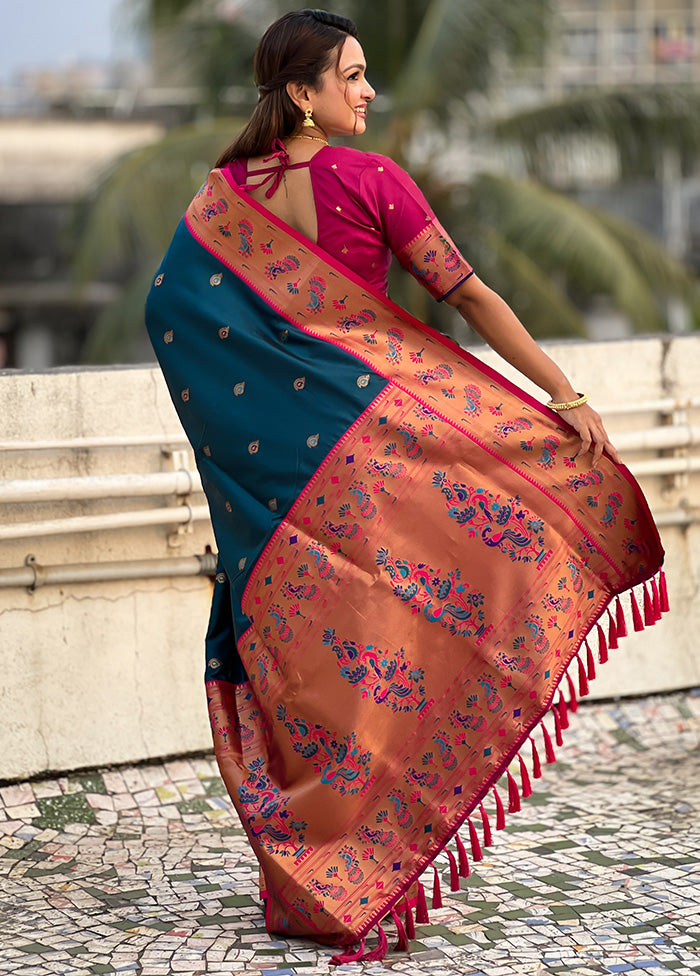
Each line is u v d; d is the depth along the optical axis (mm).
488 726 3080
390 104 13547
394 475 3062
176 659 4203
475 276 3086
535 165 14180
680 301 14188
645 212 21047
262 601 3090
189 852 3701
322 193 3039
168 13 13531
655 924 3160
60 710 4027
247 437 3102
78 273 12711
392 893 3020
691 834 3742
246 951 3033
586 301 19547
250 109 14008
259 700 3104
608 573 3211
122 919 3230
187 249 3158
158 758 4168
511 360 3135
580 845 3689
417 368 3115
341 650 3031
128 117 21766
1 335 21500
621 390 4723
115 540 4078
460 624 3080
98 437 4047
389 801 3047
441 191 13570
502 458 3119
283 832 3049
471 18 12641
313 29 3064
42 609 3990
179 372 3168
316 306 3086
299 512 3066
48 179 21375
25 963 2973
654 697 4840
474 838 3057
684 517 4777
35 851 3695
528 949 3037
